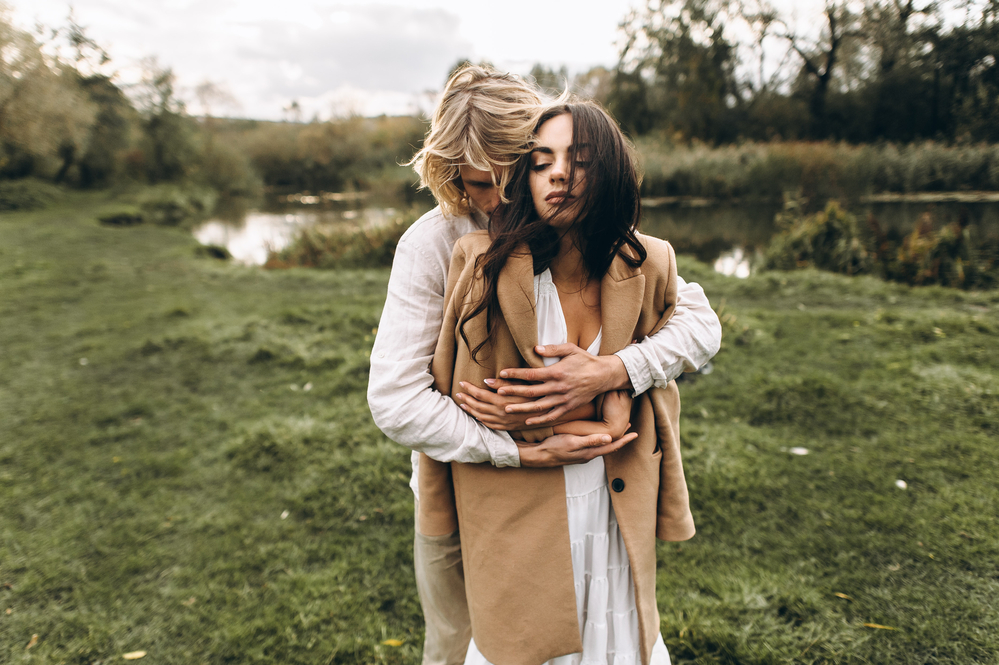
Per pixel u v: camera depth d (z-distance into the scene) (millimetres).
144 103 27453
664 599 2127
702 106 24234
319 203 24922
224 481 3080
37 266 9039
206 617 2148
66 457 3373
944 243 7086
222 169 29547
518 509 1207
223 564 2434
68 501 2924
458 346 1177
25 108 19906
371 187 30547
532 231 1079
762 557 2350
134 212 17078
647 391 1278
